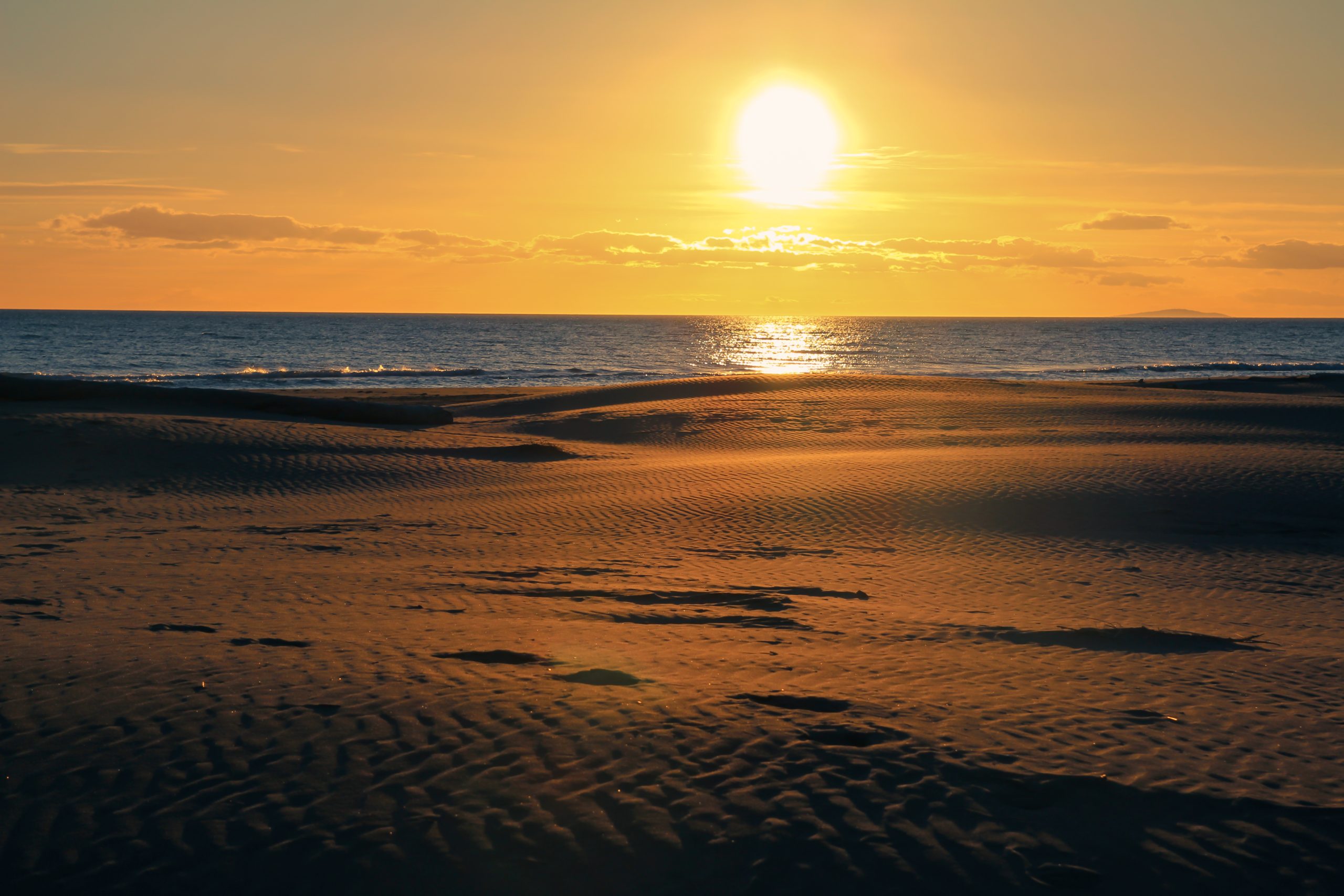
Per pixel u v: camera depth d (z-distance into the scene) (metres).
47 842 3.88
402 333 148.38
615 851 3.89
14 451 20.69
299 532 14.10
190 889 3.62
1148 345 123.69
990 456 20.80
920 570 11.48
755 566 11.48
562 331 170.38
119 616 7.60
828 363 86.50
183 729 4.91
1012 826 4.18
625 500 16.83
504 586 9.82
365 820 4.07
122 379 57.75
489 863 3.80
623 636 7.39
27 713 5.06
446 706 5.33
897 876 3.78
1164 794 4.52
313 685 5.64
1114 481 17.69
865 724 5.27
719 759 4.72
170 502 17.16
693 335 157.25
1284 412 29.44
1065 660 7.14
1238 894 3.74
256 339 118.44
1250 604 9.97
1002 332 178.00
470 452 23.22
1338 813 4.37
